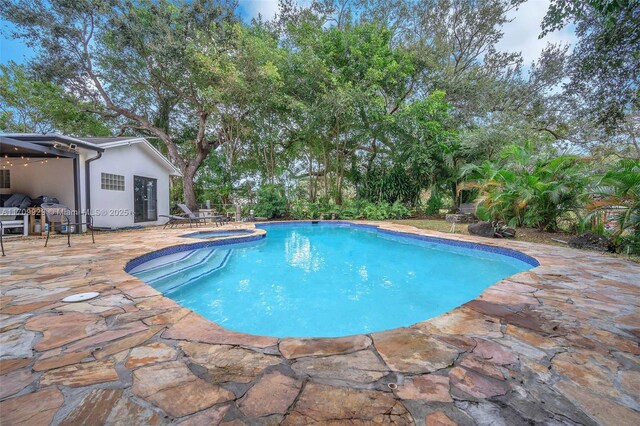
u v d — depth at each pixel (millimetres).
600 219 6012
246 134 13617
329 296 4055
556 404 1269
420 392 1351
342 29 14930
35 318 2176
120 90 14594
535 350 1751
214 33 12422
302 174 16203
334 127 13391
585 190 6391
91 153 8156
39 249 5180
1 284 3043
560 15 5414
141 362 1589
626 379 1455
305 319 3311
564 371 1525
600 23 6297
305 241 8461
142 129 16344
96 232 7969
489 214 7973
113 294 2742
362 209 13367
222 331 1997
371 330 3043
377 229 9906
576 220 6961
